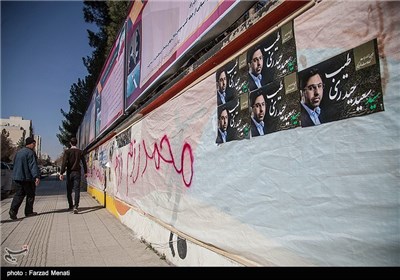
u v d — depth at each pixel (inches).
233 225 106.7
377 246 60.1
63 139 1585.9
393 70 59.4
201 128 134.2
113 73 399.2
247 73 105.0
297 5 84.2
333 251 69.1
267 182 91.6
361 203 63.7
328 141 72.1
